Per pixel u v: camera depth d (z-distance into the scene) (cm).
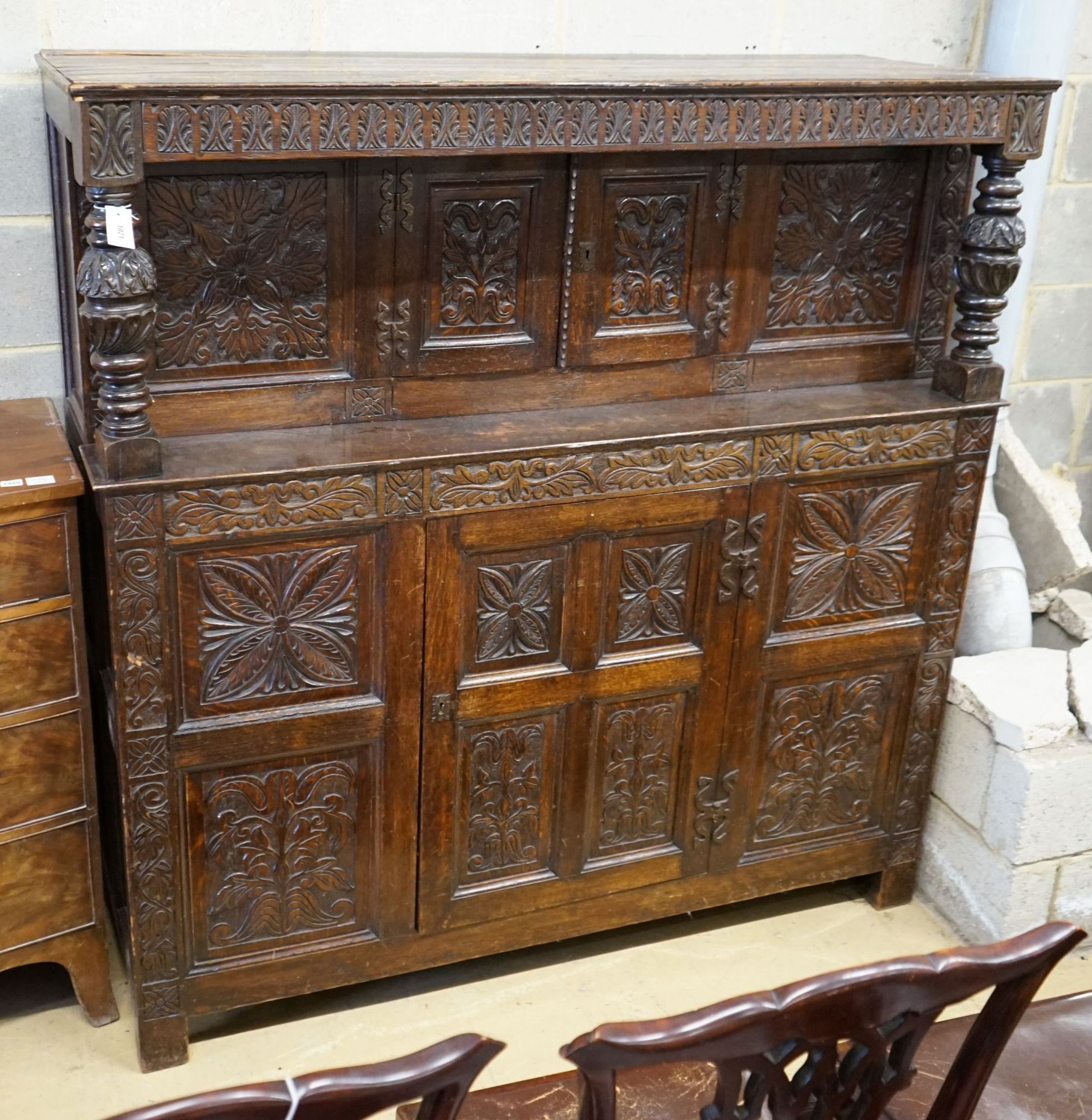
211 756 246
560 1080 187
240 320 240
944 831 316
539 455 246
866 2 307
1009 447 357
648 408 270
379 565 245
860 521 281
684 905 301
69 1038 270
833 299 283
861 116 242
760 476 266
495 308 256
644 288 264
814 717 296
